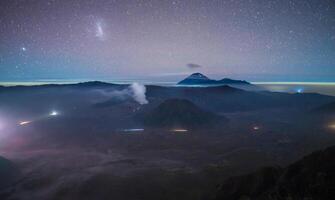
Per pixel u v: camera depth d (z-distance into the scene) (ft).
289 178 77.92
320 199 59.11
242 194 83.87
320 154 79.71
